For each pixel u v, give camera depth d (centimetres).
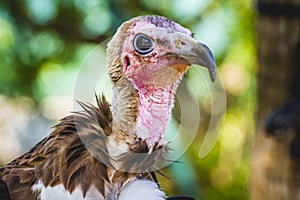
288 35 1000
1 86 1681
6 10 1595
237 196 1912
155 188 609
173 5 1548
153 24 606
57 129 624
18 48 1644
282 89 1000
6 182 618
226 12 1811
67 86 1664
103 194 600
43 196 600
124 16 1471
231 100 1920
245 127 1914
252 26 1812
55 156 607
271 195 1014
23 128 1780
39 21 1605
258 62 1041
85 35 1576
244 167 1923
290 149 980
